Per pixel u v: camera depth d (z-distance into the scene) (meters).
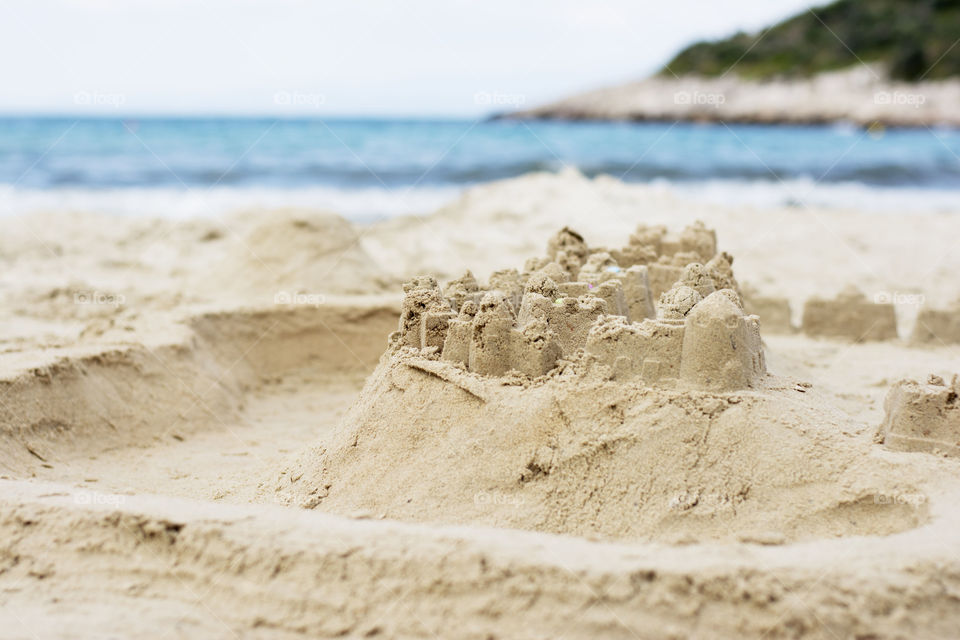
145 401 2.44
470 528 1.70
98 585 1.65
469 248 4.54
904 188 7.57
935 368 2.62
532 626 1.54
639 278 2.25
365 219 6.23
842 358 2.72
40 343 2.63
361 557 1.61
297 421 2.57
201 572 1.64
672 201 5.69
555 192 5.66
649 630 1.53
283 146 10.91
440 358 1.98
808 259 4.41
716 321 1.86
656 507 1.75
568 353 1.98
